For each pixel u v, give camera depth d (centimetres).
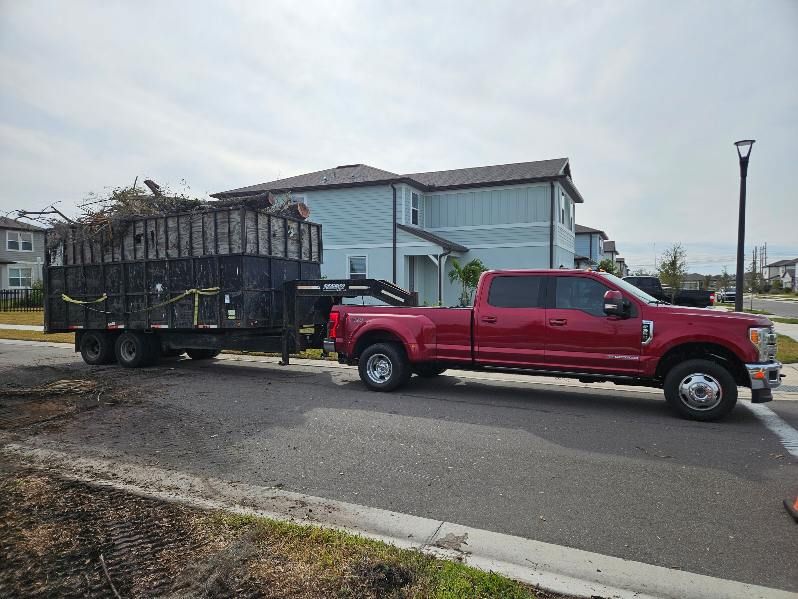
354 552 324
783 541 355
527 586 298
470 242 2362
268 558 317
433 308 829
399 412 713
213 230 983
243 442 578
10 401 775
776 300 5575
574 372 738
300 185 2458
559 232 2333
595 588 297
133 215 1073
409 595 282
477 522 384
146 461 515
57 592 286
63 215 1166
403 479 470
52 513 385
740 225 1348
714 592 296
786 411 726
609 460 520
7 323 2217
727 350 674
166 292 1031
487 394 835
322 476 477
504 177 2305
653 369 693
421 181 2511
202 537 345
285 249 1070
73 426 644
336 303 1111
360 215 2317
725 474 482
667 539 358
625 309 707
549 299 755
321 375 1014
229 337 1028
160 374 1020
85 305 1126
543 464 509
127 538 345
